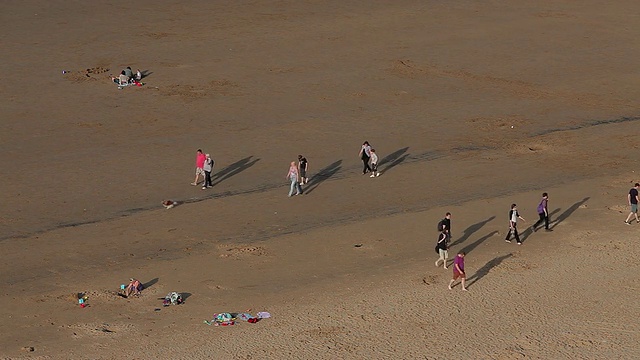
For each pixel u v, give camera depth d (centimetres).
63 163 5175
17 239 4225
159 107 6047
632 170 5084
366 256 4016
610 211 4494
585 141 5559
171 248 4122
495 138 5622
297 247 4116
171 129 5709
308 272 3853
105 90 6316
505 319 3419
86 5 8175
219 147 5434
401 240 4181
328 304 3556
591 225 4319
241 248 4097
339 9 8175
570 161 5234
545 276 3778
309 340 3275
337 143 5516
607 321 3391
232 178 5012
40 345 3238
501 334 3306
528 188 4831
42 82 6419
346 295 3634
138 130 5684
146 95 6241
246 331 3344
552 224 4341
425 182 4931
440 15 8062
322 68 6812
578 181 4928
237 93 6316
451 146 5484
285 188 4878
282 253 4053
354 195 4766
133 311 3503
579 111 6116
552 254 4003
